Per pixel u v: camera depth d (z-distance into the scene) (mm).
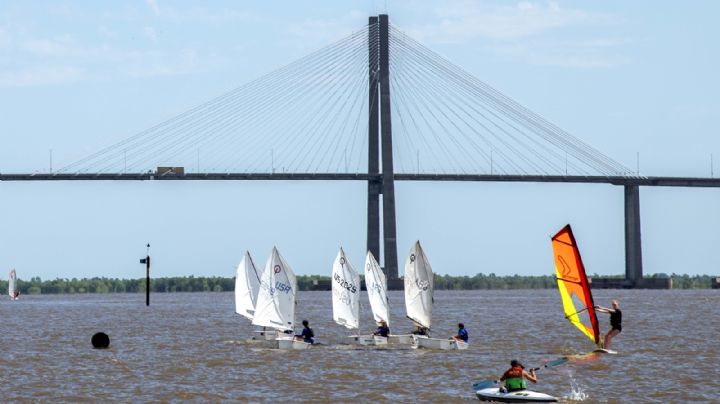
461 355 170375
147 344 196125
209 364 158375
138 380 140750
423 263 191250
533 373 125625
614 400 122688
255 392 129625
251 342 198000
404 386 134000
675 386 132500
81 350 184250
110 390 131625
